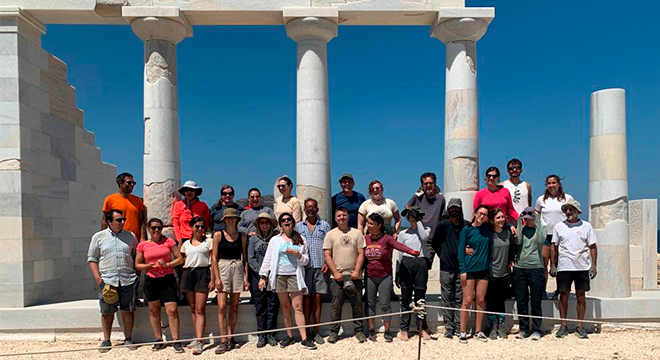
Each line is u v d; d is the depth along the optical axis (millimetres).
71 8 7402
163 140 7457
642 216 10375
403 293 6738
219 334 6922
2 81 7270
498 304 6832
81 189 9414
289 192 7238
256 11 7535
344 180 7520
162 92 7492
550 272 7145
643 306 7215
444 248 6852
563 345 6500
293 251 6363
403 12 7672
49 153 8172
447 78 7957
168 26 7395
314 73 7672
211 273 6566
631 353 6203
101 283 6430
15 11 7238
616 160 7562
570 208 6824
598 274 7637
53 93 8375
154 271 6512
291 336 6602
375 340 6684
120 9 7523
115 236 6547
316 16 7469
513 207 7176
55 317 6973
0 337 6910
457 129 7793
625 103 7676
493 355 6129
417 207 6777
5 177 7188
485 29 7789
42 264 7750
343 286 6473
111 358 6223
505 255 6680
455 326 6961
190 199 7125
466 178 7738
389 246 6703
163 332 6938
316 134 7621
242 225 6961
